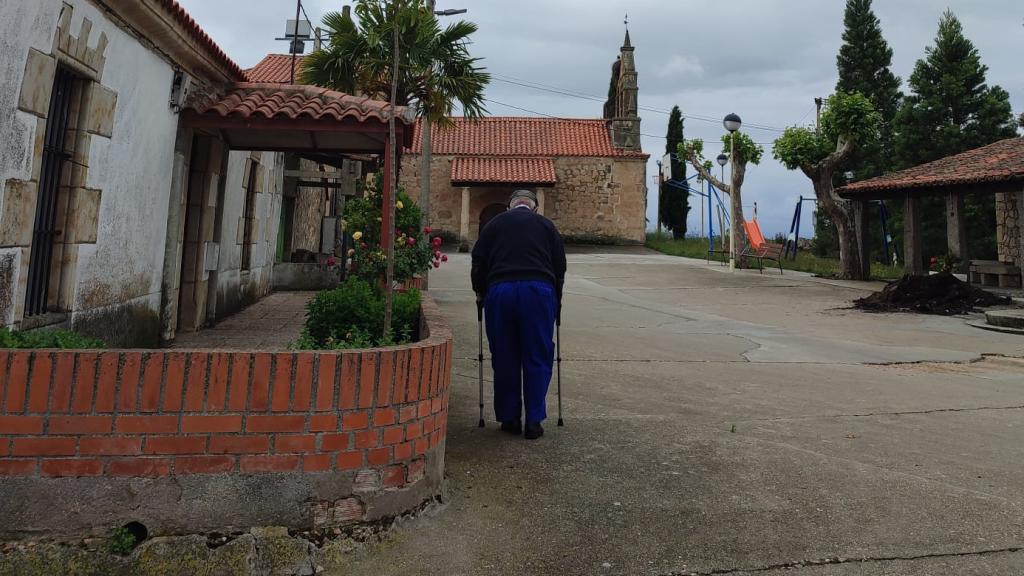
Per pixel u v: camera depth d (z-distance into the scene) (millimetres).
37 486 2088
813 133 19078
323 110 6129
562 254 3992
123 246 4887
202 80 6215
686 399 4914
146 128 5109
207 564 2090
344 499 2299
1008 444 3902
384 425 2381
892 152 33000
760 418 4383
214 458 2176
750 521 2643
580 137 30141
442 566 2225
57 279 4125
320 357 2266
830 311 11617
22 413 2092
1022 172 12938
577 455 3416
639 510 2730
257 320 7754
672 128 38562
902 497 2938
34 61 3562
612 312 10547
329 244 12102
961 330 9688
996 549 2420
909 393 5426
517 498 2814
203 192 6734
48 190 4062
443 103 10461
